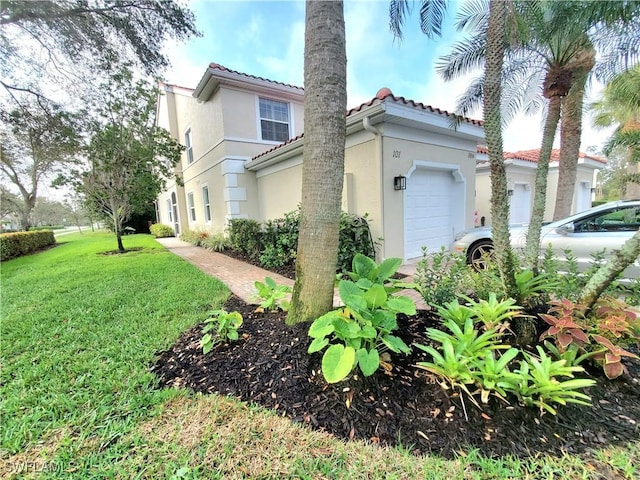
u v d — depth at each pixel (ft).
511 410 6.09
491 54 8.41
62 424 6.50
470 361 6.56
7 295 17.16
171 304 14.28
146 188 34.76
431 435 5.82
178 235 52.95
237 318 9.52
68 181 31.99
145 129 32.42
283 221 23.25
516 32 9.96
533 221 10.95
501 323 8.21
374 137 19.33
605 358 6.61
